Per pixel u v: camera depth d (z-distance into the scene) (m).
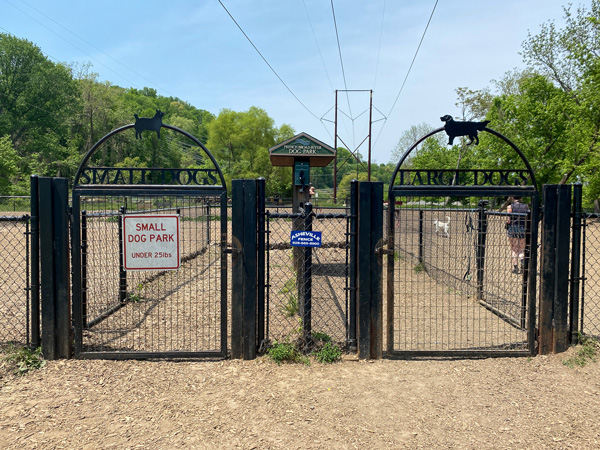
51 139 50.12
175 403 3.23
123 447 2.68
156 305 6.00
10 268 8.48
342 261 9.30
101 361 4.00
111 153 58.66
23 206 26.48
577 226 4.20
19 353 3.95
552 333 4.18
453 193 4.08
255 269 4.05
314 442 2.75
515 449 2.69
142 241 4.05
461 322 5.06
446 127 4.05
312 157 8.48
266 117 53.94
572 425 2.96
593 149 23.30
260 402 3.25
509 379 3.68
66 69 54.09
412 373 3.79
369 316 4.08
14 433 2.81
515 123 28.67
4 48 48.88
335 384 3.56
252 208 4.00
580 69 26.38
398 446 2.71
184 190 4.03
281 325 4.98
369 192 4.03
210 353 4.05
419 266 8.26
